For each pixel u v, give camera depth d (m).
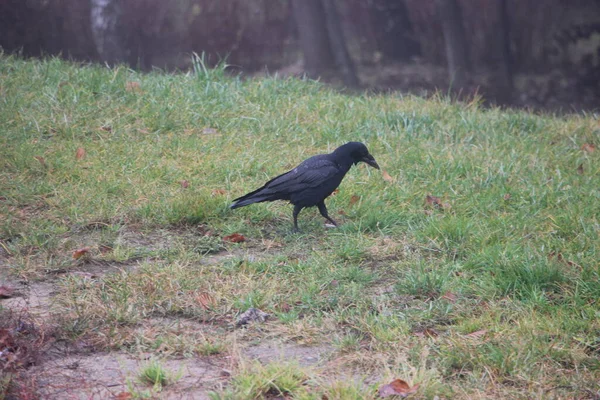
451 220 10.40
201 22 34.50
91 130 14.17
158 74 18.88
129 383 6.24
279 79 18.94
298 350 7.25
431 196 11.72
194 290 8.38
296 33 35.56
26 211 10.84
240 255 9.77
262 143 14.08
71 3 32.88
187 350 7.14
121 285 8.40
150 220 10.60
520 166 13.57
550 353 7.11
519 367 6.82
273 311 7.99
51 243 9.64
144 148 13.41
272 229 10.73
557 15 35.28
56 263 9.14
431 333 7.58
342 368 6.86
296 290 8.59
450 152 14.04
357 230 10.52
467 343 7.26
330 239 10.28
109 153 13.07
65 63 18.91
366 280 8.91
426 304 8.27
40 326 7.43
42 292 8.45
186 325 7.70
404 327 7.61
